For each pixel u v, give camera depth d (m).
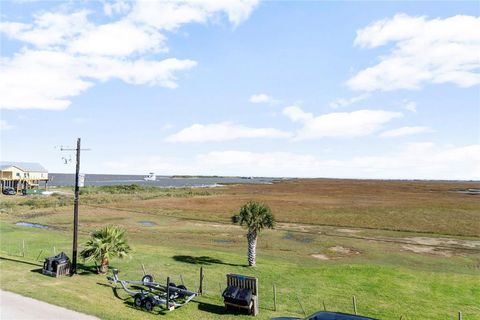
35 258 28.20
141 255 31.58
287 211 75.69
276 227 55.28
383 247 42.25
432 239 47.59
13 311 15.65
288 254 37.34
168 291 17.94
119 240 25.12
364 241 45.56
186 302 18.73
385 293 22.95
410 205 88.75
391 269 29.11
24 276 21.95
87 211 67.81
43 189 109.88
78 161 24.08
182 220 59.69
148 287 20.91
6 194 98.81
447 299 22.27
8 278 21.27
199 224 55.72
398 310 20.00
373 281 25.52
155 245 38.50
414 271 29.08
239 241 43.28
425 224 59.38
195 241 42.38
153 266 27.77
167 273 25.91
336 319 12.28
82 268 25.88
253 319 17.09
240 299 17.69
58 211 66.56
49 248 32.78
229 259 31.91
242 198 106.44
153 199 97.75
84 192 109.12
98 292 19.67
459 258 37.28
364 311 19.62
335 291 23.08
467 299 22.41
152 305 17.36
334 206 86.00
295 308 19.58
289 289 23.17
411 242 45.41
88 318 15.32
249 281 18.08
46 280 21.30
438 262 35.41
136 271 26.02
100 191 116.62
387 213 72.69
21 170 106.19
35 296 17.91
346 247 41.91
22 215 60.81
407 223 60.34
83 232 45.09
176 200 95.88
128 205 80.69
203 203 88.69
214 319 16.88
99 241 24.14
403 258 36.94
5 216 59.25
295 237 47.47
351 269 28.83
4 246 33.16
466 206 86.00
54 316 15.27
